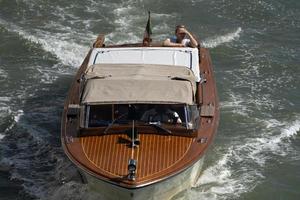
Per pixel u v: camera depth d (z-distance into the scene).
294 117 42.56
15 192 35.12
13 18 56.41
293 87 46.75
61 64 49.41
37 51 51.12
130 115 32.59
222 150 38.88
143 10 58.31
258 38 54.47
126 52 37.78
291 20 57.94
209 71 39.50
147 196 30.62
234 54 51.59
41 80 47.19
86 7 58.75
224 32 55.03
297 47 53.09
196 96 35.22
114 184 29.42
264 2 60.91
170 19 56.75
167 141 32.06
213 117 34.38
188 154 31.25
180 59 36.84
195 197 34.28
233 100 44.66
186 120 32.47
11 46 51.78
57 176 36.38
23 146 39.31
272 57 51.09
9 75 47.75
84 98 32.81
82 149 31.77
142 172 29.97
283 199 34.88
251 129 41.19
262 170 37.06
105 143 32.03
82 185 34.28
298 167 37.44
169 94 32.69
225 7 59.69
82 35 53.44
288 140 40.06
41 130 40.81
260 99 44.91
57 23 55.56
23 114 42.53
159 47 38.47
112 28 54.72
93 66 35.22
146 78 33.69
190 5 59.81
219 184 35.62
